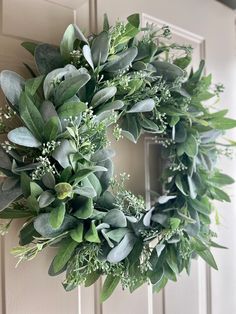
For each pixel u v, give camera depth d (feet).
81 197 2.38
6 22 2.41
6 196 2.18
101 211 2.55
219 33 3.91
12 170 2.16
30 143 2.16
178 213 2.97
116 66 2.58
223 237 3.91
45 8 2.60
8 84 2.18
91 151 2.36
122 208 2.68
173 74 2.92
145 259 2.76
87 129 2.35
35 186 2.14
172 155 3.11
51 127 2.20
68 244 2.38
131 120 2.84
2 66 2.40
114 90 2.48
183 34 3.57
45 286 2.58
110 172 2.58
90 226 2.43
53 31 2.64
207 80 3.19
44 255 2.58
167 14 3.42
